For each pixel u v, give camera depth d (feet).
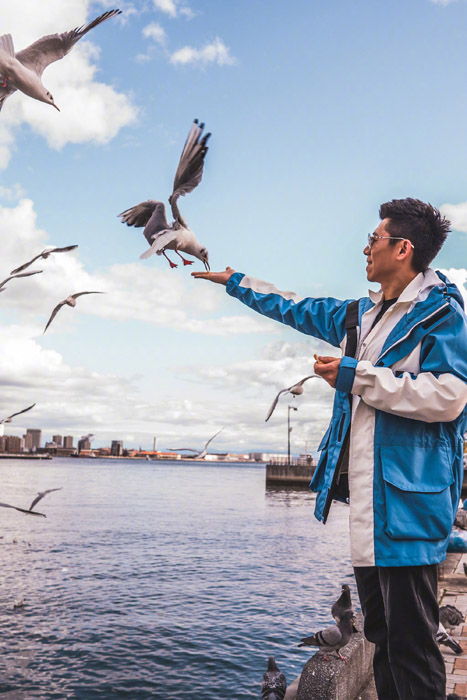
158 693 41.22
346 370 7.56
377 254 8.61
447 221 8.54
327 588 77.36
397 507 7.38
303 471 324.39
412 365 7.78
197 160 9.27
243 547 116.26
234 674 44.93
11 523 152.25
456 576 33.35
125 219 9.61
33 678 43.98
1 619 59.98
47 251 13.64
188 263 9.46
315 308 9.64
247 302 10.20
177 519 169.78
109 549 109.91
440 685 7.55
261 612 64.08
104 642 52.85
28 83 10.86
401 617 7.50
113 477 500.74
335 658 17.93
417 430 7.65
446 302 7.88
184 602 68.64
